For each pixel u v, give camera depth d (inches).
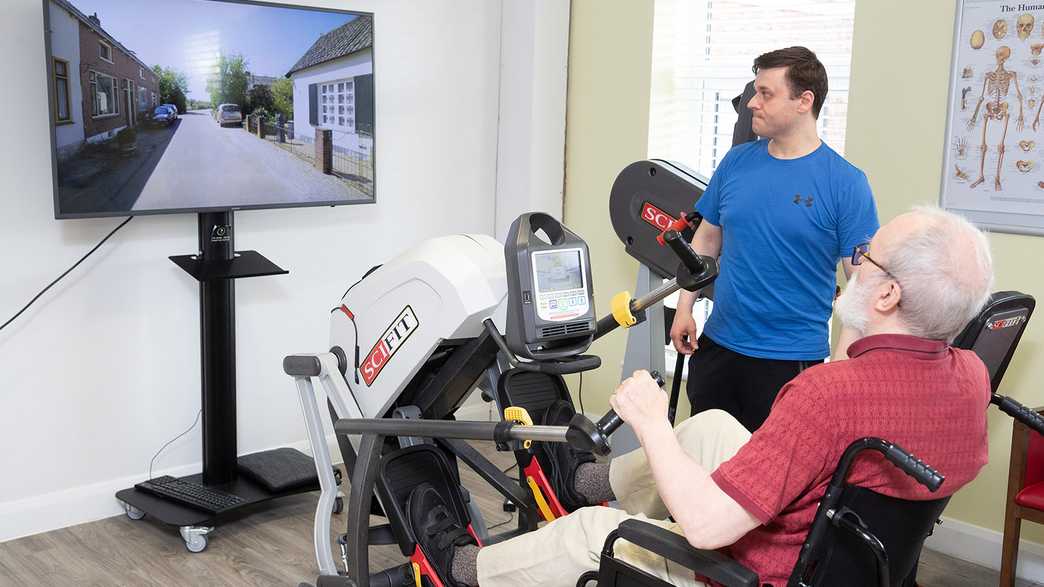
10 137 116.5
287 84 129.9
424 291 91.7
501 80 164.7
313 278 146.4
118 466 130.3
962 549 122.7
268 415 144.3
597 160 163.2
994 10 114.3
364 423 87.6
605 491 97.7
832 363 61.5
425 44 154.2
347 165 138.8
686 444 82.6
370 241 152.2
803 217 101.6
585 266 85.5
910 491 60.1
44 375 122.6
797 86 99.3
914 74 122.3
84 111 112.8
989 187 117.5
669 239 77.6
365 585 94.8
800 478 59.6
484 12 160.7
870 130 127.2
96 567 114.4
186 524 117.8
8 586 109.3
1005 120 115.1
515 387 105.5
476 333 93.0
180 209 122.3
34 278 120.2
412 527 92.3
